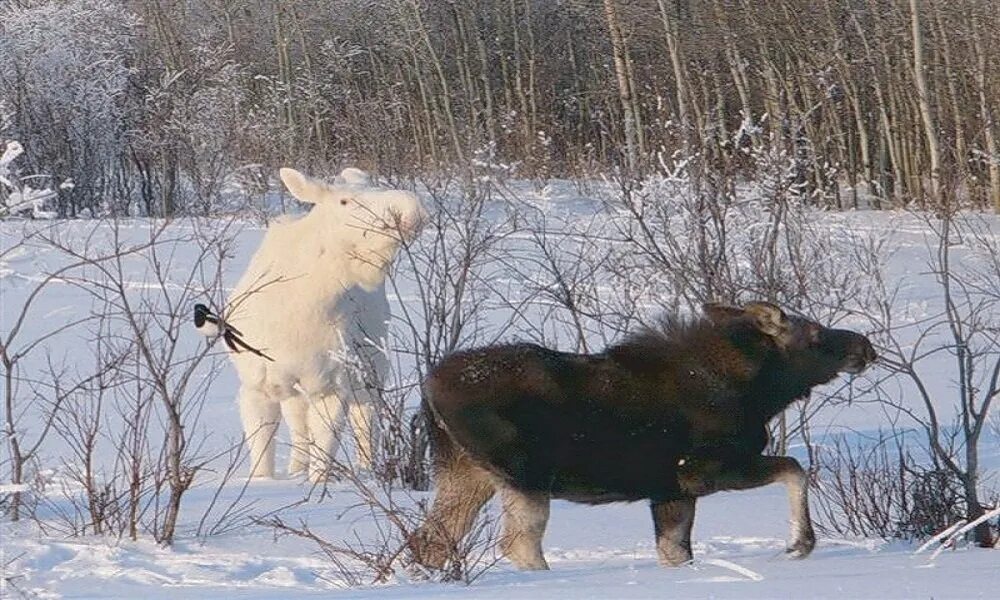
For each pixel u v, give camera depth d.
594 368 7.96
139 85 37.22
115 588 7.29
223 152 31.39
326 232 11.09
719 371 7.98
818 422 13.56
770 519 9.62
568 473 7.91
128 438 11.59
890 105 40.25
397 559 7.88
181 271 22.06
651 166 13.51
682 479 7.92
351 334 11.15
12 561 7.92
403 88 53.06
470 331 14.15
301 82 49.72
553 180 23.55
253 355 11.11
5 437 10.12
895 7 39.25
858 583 6.05
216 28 54.66
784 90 39.16
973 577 6.21
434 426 8.10
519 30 58.38
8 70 34.50
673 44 38.72
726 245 12.07
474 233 13.83
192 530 8.93
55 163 34.06
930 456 10.69
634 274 14.67
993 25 36.91
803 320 8.28
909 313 18.95
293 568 7.88
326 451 11.05
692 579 6.49
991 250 15.11
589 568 7.74
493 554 8.26
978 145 34.75
